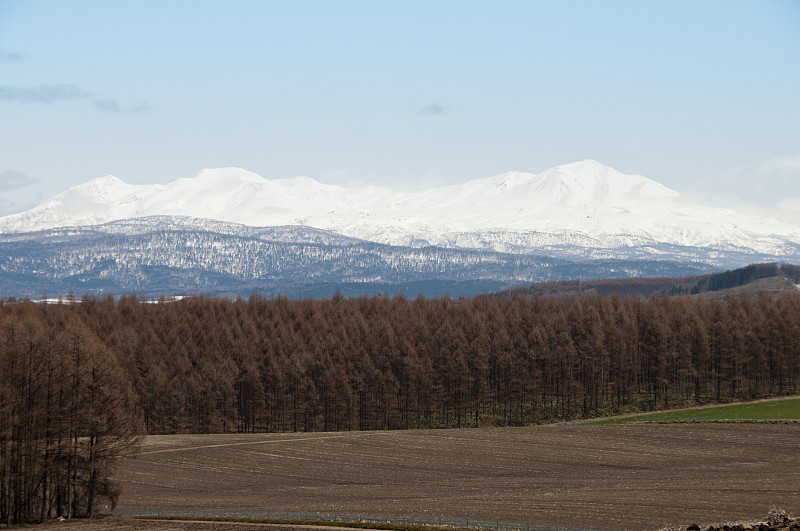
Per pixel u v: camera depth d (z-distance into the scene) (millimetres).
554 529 103312
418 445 178750
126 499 137125
